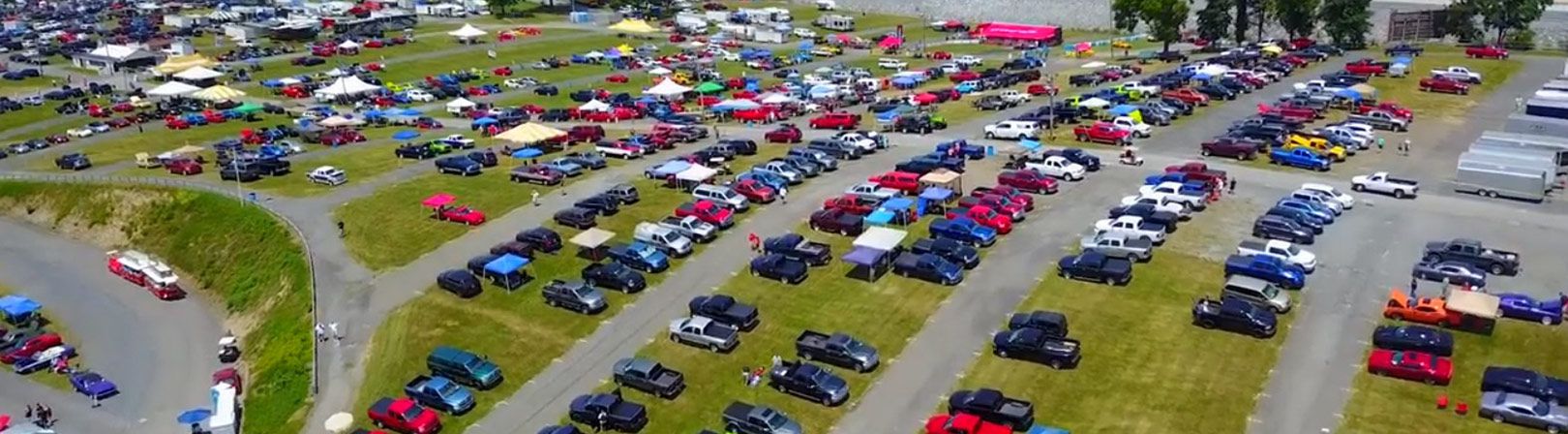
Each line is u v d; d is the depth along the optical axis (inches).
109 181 4655.5
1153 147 4576.8
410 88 6845.5
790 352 2770.7
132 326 3592.5
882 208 3563.0
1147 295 2952.8
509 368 2773.1
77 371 3208.7
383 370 2829.7
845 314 2952.8
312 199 4256.9
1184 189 3690.9
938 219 3533.5
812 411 2487.7
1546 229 3353.8
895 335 2824.8
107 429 2874.0
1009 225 3494.1
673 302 3083.2
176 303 3794.3
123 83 7150.6
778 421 2340.1
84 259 4237.2
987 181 4097.0
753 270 3230.8
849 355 2632.9
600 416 2431.1
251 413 2844.5
